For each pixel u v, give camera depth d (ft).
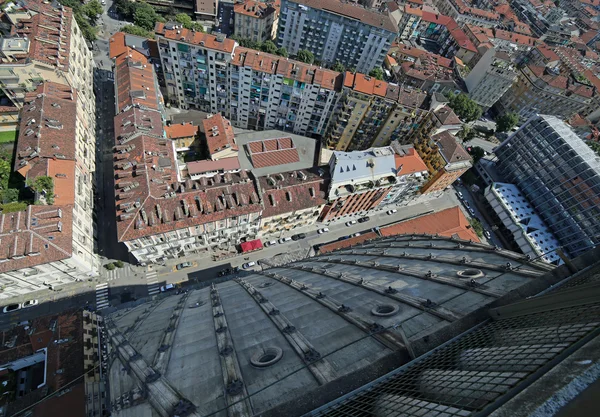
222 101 421.59
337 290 149.48
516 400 37.32
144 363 102.06
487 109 585.63
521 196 439.22
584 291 59.52
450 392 51.34
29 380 239.50
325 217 367.04
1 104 344.90
